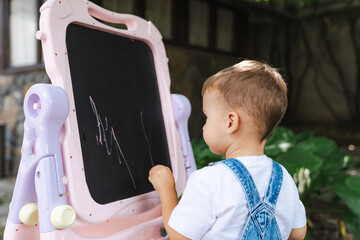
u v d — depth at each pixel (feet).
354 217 6.48
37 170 2.39
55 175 2.41
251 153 2.69
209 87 2.78
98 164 2.76
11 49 14.94
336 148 7.92
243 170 2.57
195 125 17.70
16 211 2.54
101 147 2.83
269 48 28.45
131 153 3.12
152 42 3.64
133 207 3.00
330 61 27.58
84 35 2.89
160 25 16.44
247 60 3.01
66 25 2.68
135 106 3.29
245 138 2.67
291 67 28.86
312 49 28.14
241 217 2.51
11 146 14.53
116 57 3.19
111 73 3.09
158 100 3.62
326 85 27.89
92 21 2.94
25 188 2.51
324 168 7.16
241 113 2.61
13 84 14.53
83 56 2.84
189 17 17.89
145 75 3.51
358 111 26.66
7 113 14.73
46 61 2.58
